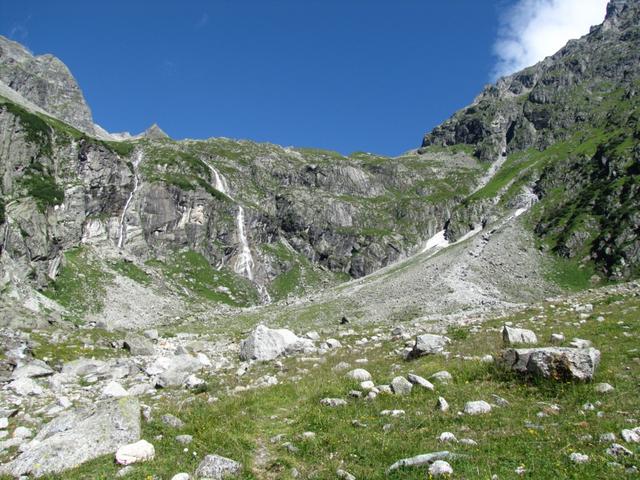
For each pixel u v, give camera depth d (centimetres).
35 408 1798
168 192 16312
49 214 12119
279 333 2895
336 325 6425
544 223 12094
